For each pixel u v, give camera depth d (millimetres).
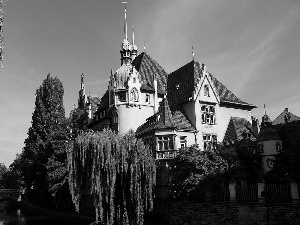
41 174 50562
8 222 44062
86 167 28906
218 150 32500
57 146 47250
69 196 49656
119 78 46938
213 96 43094
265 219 24609
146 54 53219
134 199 28625
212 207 27719
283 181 28250
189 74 46000
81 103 71125
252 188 26406
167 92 48219
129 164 29359
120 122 44688
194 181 28969
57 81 57562
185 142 39562
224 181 28844
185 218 29219
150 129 39094
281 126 37500
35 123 55688
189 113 42062
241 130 42469
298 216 22969
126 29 52000
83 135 30312
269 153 33875
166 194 34156
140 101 45031
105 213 28125
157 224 33094
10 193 100625
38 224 41000
